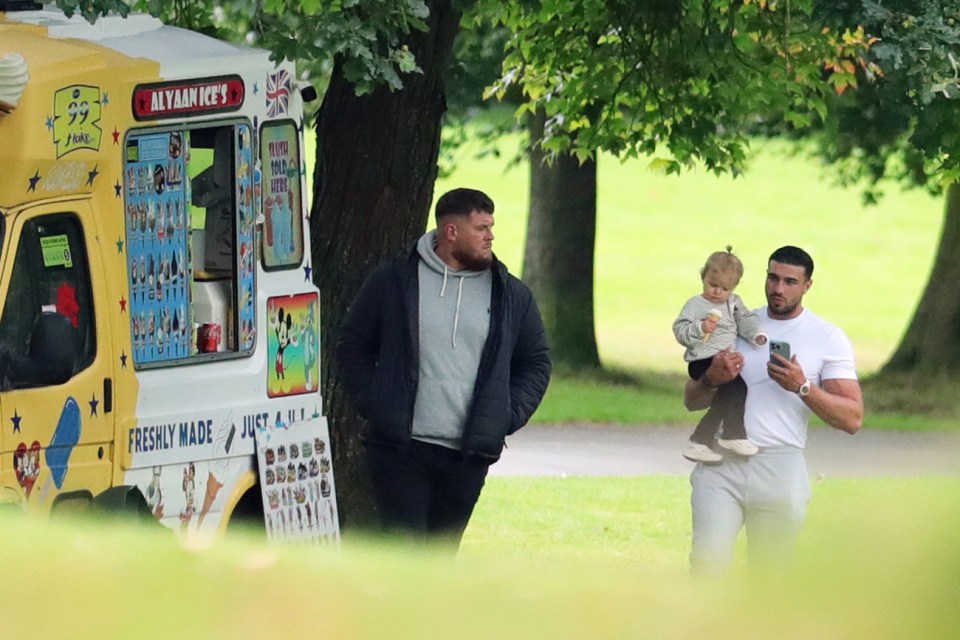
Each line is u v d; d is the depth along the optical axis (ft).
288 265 104.12
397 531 93.71
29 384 80.02
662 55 153.58
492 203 94.32
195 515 94.07
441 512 96.48
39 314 81.92
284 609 38.91
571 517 175.52
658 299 474.90
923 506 45.21
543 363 97.09
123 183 89.40
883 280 522.47
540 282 325.42
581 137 169.27
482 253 93.76
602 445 247.50
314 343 106.11
